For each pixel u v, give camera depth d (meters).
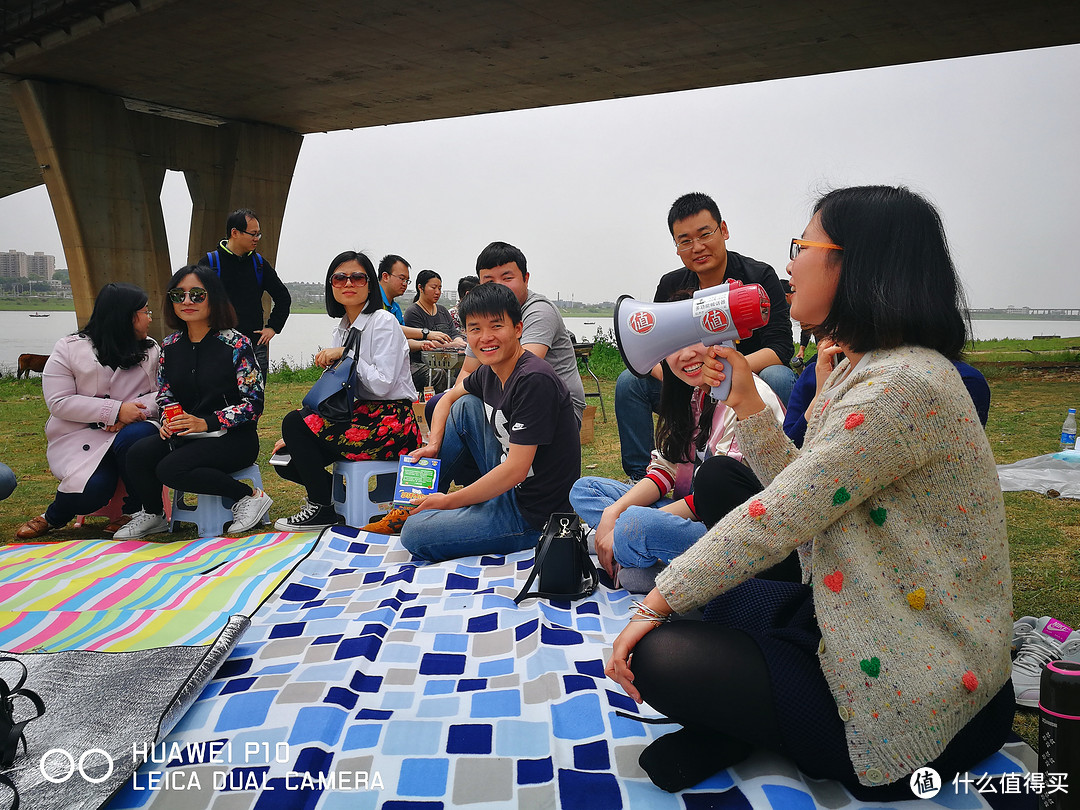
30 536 4.11
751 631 1.59
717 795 1.65
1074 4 12.84
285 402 10.37
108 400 4.05
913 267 1.40
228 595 2.89
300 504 4.81
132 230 20.81
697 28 14.48
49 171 19.67
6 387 12.71
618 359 15.23
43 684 2.06
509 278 4.12
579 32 14.96
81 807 1.58
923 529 1.41
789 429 2.64
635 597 2.79
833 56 16.03
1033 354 16.30
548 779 1.72
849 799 1.60
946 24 13.86
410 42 15.88
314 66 17.67
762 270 3.84
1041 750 1.43
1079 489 4.46
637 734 1.89
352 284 4.06
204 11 14.41
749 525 1.44
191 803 1.64
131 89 19.83
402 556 3.40
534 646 2.36
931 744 1.38
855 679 1.40
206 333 4.03
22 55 17.42
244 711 1.99
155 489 4.01
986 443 1.41
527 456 3.15
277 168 24.19
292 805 1.63
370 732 1.91
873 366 1.41
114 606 2.84
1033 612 2.78
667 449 2.72
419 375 6.48
